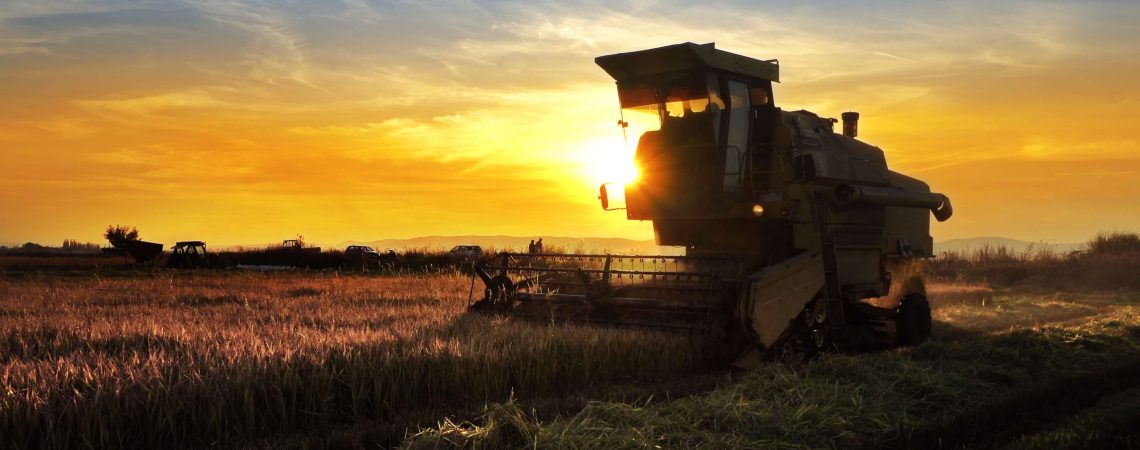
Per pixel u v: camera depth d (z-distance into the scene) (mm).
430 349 8305
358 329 10516
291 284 22984
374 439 6578
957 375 9031
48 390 6391
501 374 8383
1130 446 6266
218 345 8477
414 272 33812
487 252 42562
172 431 6430
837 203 12422
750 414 7105
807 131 12602
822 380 8602
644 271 11250
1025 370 9703
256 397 6996
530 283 12672
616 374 9242
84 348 9375
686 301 10703
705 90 11891
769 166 12328
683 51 11562
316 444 6402
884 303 14750
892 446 6539
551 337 9133
